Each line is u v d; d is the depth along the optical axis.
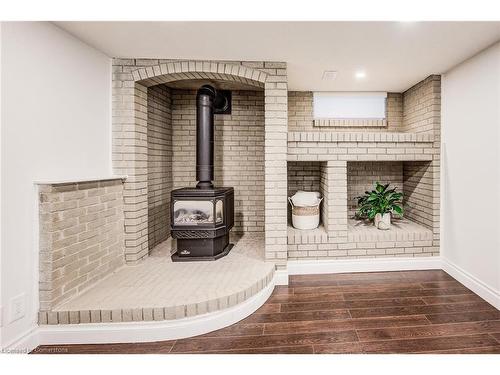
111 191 2.89
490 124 2.69
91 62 2.72
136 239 3.12
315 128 4.35
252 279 2.70
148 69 3.02
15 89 1.92
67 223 2.30
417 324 2.36
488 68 2.70
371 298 2.83
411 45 2.64
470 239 3.00
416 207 3.99
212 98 3.48
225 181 4.33
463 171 3.10
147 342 2.19
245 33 2.42
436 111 3.49
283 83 3.08
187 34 2.45
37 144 2.11
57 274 2.20
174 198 3.15
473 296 2.85
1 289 1.86
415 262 3.54
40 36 2.13
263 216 4.34
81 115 2.59
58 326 2.16
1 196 1.84
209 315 2.31
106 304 2.25
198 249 3.22
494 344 2.10
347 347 2.08
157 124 3.83
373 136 3.42
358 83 3.89
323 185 3.82
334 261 3.50
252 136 4.31
